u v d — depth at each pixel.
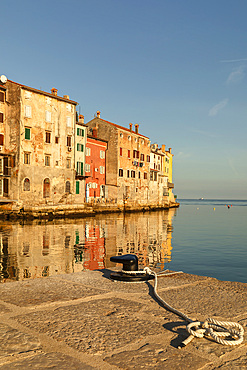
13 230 27.75
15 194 38.97
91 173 54.50
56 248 18.92
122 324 3.03
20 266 13.62
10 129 39.94
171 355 2.45
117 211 59.66
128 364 2.30
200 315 3.30
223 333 2.81
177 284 4.56
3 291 4.08
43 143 42.38
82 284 4.49
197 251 20.78
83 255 16.91
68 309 3.41
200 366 2.30
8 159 39.50
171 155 93.94
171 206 106.81
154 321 3.12
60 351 2.48
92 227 32.62
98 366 2.27
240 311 3.44
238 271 14.66
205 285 4.52
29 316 3.19
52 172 43.62
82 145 50.75
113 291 4.16
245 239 28.55
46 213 40.72
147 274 4.98
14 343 2.59
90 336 2.75
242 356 2.48
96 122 61.38
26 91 40.38
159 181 81.56
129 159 64.12
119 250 19.45
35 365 2.26
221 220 57.97
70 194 46.56
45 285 4.41
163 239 26.80
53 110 44.00
